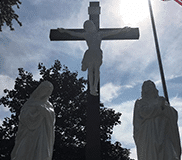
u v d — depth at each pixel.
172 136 4.25
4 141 17.34
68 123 19.23
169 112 4.33
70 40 7.79
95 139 6.16
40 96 4.70
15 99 20.12
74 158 16.83
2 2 8.84
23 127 4.31
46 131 4.43
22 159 4.02
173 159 3.87
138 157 4.27
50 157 4.26
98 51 7.13
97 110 6.53
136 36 7.65
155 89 4.63
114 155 18.23
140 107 4.40
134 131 4.39
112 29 7.79
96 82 6.82
